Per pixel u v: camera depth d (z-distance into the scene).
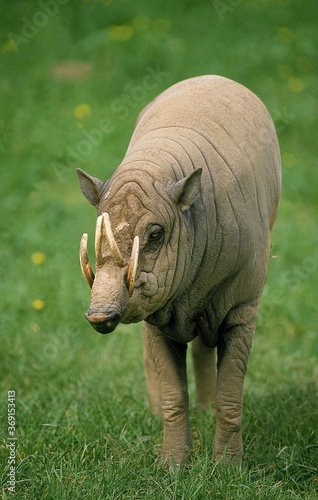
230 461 15.77
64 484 14.62
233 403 15.72
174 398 15.80
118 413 18.25
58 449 16.11
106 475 14.74
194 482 14.59
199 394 19.30
